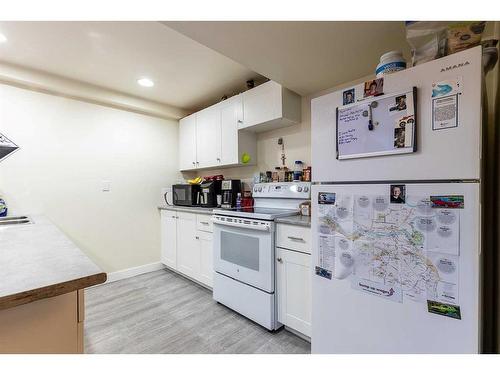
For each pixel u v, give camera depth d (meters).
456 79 0.84
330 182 1.20
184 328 1.87
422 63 1.00
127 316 2.04
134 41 1.85
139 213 3.08
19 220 1.90
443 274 0.88
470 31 0.91
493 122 1.18
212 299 2.37
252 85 2.50
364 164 1.08
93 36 1.78
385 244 1.01
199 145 3.08
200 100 3.09
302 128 2.33
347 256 1.13
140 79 2.49
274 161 2.59
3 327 0.64
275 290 1.80
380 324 1.03
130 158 3.02
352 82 1.97
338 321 1.17
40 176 2.38
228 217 2.10
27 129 2.31
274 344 1.66
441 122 0.87
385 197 1.01
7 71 2.13
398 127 0.97
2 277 0.66
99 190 2.76
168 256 3.10
